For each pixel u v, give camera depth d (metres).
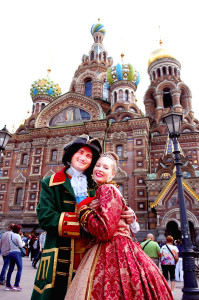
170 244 9.38
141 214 28.66
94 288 2.18
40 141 36.56
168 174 28.86
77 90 49.69
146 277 2.29
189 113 44.34
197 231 23.36
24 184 35.19
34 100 48.75
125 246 2.42
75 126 35.94
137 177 30.62
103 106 46.03
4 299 7.17
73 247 2.66
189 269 7.92
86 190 3.00
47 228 2.68
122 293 2.14
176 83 46.22
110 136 34.03
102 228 2.27
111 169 2.90
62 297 2.48
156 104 48.06
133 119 33.59
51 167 34.88
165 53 49.78
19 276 8.63
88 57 55.66
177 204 25.03
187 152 36.56
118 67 42.03
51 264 2.57
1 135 13.41
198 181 26.78
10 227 9.65
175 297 8.66
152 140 38.78
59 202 2.87
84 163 3.07
